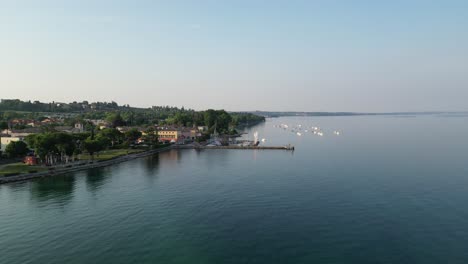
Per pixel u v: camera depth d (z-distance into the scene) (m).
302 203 83.88
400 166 133.00
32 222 71.75
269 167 136.12
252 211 78.31
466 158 151.75
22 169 121.31
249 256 55.97
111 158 151.62
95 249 58.78
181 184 105.44
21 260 54.97
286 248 58.81
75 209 80.25
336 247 59.06
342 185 101.50
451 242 60.41
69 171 126.62
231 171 128.00
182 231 66.62
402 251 57.22
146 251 57.88
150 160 160.12
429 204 82.00
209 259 54.91
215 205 83.06
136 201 86.81
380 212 76.50
